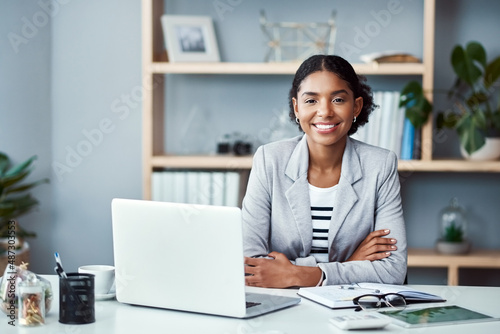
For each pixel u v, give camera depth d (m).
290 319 1.46
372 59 3.18
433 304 1.61
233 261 1.45
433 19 3.12
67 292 1.43
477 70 3.11
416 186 3.44
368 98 2.09
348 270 1.84
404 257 1.96
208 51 3.29
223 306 1.47
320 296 1.61
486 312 1.53
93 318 1.45
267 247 2.08
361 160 2.06
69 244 3.57
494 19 3.36
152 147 3.22
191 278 1.50
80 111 3.52
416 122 3.10
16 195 3.52
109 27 3.49
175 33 3.27
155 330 1.38
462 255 3.20
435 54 3.38
